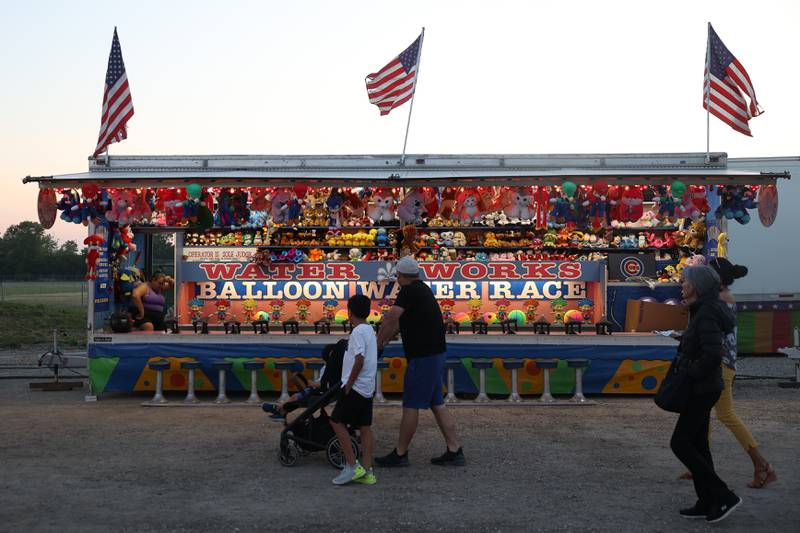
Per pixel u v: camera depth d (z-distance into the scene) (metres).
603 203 11.80
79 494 7.09
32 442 9.25
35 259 112.06
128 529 6.13
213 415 10.96
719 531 6.07
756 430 9.84
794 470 7.88
